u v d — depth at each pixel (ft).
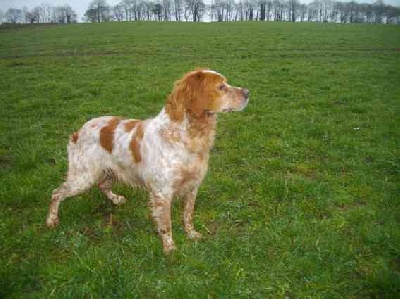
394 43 26.48
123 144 4.71
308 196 5.65
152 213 4.58
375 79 14.05
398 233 4.59
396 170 6.41
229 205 5.47
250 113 9.75
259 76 14.76
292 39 29.22
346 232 4.81
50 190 5.83
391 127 8.51
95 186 5.82
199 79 4.25
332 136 8.01
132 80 14.15
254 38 30.30
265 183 5.91
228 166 6.79
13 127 8.92
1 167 6.79
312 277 4.00
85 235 4.90
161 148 4.33
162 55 22.02
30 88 12.91
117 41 29.55
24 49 26.02
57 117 9.70
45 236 4.72
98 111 10.12
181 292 3.75
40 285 3.95
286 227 4.83
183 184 4.47
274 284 3.96
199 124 4.31
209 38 30.71
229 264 4.18
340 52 22.56
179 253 4.38
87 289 3.78
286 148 7.40
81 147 4.98
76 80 14.16
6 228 4.90
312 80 13.78
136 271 4.07
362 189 5.83
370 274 3.96
